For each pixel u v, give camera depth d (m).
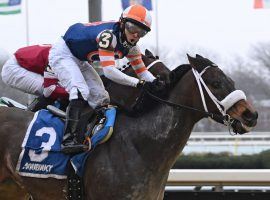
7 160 9.70
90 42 9.64
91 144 9.12
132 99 12.73
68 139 9.26
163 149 9.13
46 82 10.32
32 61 10.66
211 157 23.05
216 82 9.02
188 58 9.19
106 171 9.00
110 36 9.20
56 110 9.79
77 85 9.56
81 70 10.24
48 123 9.62
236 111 8.92
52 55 9.91
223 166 22.50
